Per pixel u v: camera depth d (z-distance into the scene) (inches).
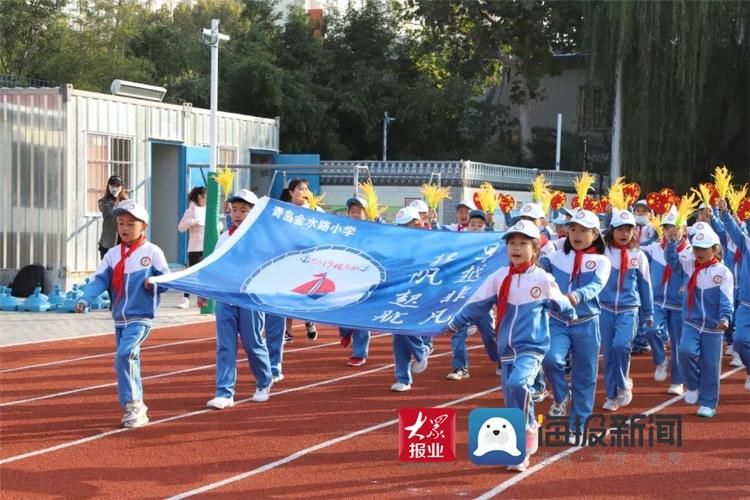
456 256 395.5
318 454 323.3
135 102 832.3
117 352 358.6
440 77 1603.1
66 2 1462.8
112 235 674.2
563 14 1467.8
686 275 401.4
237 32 1579.7
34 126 767.1
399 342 430.0
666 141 1278.3
